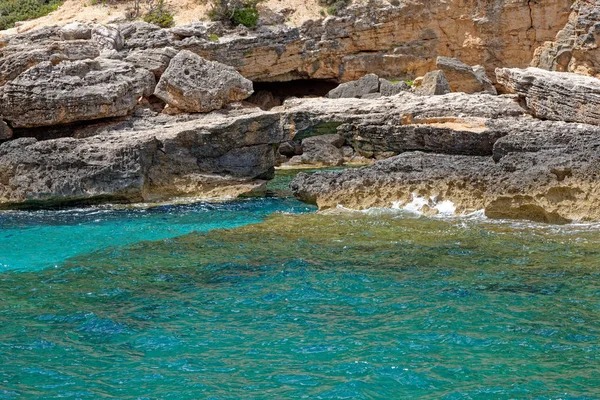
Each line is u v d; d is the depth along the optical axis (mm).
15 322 10148
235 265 12867
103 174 18578
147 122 23375
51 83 21719
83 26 31109
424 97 29625
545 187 15242
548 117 26766
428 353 8828
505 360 8609
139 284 11867
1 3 41312
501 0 38531
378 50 38219
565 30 37750
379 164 17969
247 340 9359
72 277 12281
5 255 13781
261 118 20266
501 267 12391
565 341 9180
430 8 38375
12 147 19062
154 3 38125
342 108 29625
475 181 16156
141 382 8133
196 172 19859
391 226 15258
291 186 18859
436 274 12086
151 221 16812
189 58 24641
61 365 8641
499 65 39219
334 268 12547
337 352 8898
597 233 14320
